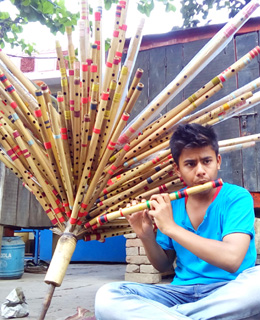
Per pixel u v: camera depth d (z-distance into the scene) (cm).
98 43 161
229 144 165
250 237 132
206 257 122
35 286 356
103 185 149
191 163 134
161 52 455
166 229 127
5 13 386
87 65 146
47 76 639
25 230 598
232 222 133
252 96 155
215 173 135
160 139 160
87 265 615
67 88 143
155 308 122
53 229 150
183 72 144
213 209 143
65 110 142
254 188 403
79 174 146
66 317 201
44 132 141
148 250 155
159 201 131
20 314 215
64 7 359
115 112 146
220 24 425
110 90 139
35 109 139
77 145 144
